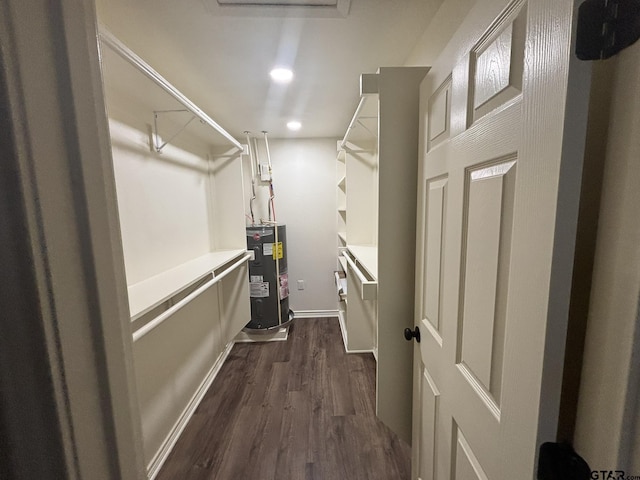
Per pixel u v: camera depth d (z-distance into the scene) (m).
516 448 0.50
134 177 1.44
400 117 1.14
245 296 2.71
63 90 0.29
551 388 0.42
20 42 0.26
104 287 0.33
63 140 0.29
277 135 3.10
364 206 2.63
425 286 1.03
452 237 0.79
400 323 1.21
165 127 1.75
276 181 3.26
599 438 0.39
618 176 0.36
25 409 0.29
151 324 1.04
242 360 2.54
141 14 1.15
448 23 1.08
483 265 0.63
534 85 0.45
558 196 0.40
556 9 0.40
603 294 0.38
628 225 0.35
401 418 1.26
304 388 2.12
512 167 0.52
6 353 0.28
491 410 0.59
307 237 3.34
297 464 1.48
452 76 0.78
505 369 0.54
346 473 1.42
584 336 0.42
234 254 2.31
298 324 3.29
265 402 1.97
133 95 1.35
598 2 0.36
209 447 1.61
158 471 1.46
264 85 1.85
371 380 2.21
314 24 1.25
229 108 2.26
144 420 1.42
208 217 2.46
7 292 0.27
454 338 0.78
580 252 0.42
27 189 0.27
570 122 0.38
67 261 0.30
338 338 2.93
